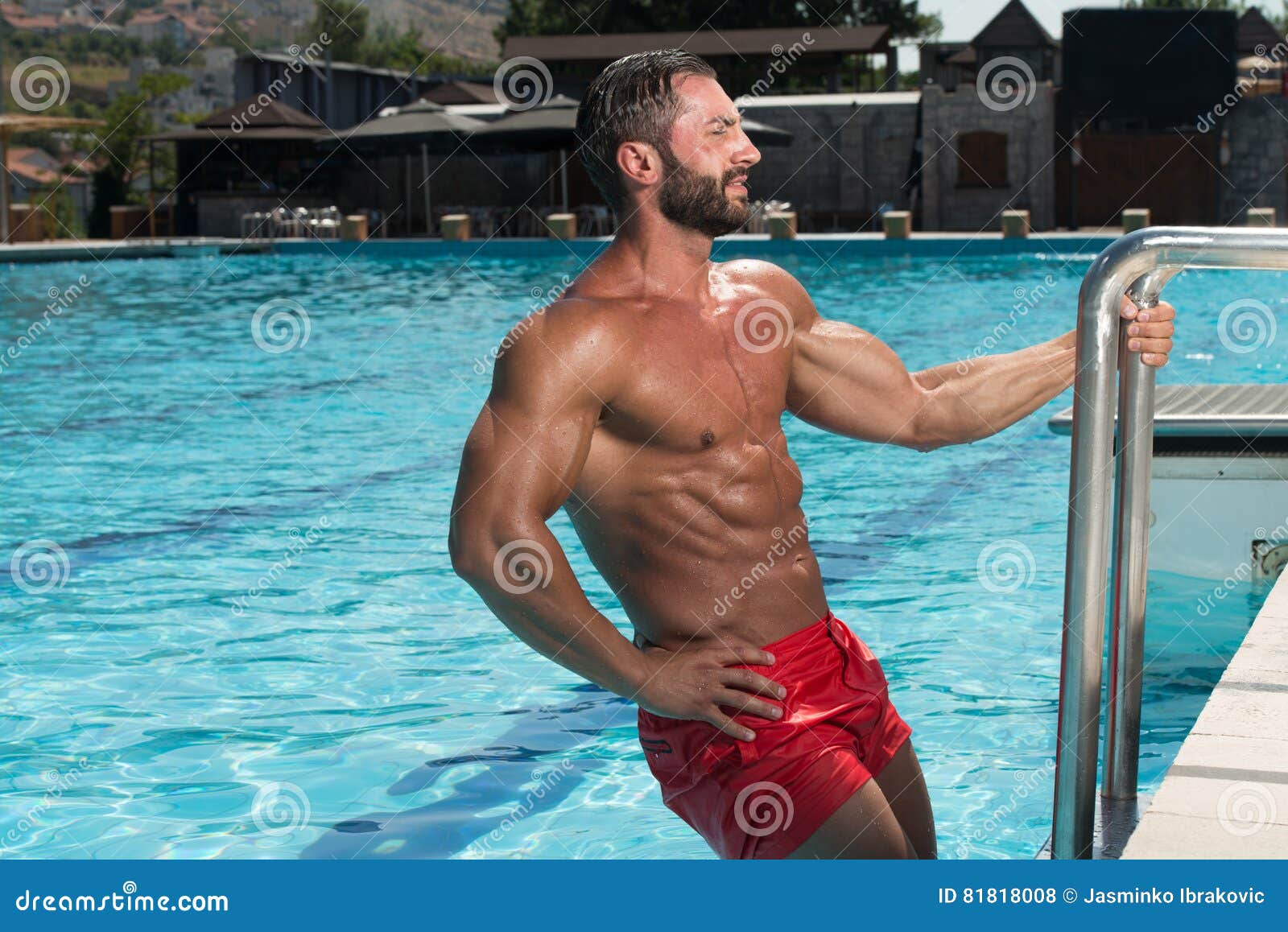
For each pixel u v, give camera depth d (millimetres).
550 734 3512
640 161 2031
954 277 15359
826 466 6508
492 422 1914
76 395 8836
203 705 3721
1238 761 2174
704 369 2051
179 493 6203
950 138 23734
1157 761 3150
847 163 24781
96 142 32281
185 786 3174
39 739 3480
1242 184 23359
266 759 3340
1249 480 3986
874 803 2010
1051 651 3982
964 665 3885
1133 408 2256
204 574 4957
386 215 27281
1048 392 2318
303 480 6414
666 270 2076
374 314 13203
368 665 4043
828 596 4547
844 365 2254
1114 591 2344
